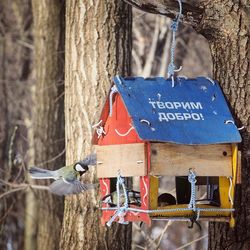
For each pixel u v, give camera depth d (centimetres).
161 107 1009
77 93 1353
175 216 991
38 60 1927
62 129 1917
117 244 1335
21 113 2616
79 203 1339
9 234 2598
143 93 1020
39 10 1919
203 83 1062
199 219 1004
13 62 2717
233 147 1011
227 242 1065
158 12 1053
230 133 1009
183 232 2356
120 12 1362
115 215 1034
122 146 1030
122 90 1013
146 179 986
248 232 1052
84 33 1358
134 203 1044
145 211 986
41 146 1908
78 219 1339
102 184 1095
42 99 1914
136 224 1712
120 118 1040
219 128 1011
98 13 1355
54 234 1912
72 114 1356
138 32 2231
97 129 1081
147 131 967
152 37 2250
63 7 1897
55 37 1902
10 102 2612
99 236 1331
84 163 1099
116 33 1359
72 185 1092
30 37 2712
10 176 1823
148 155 981
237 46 1061
